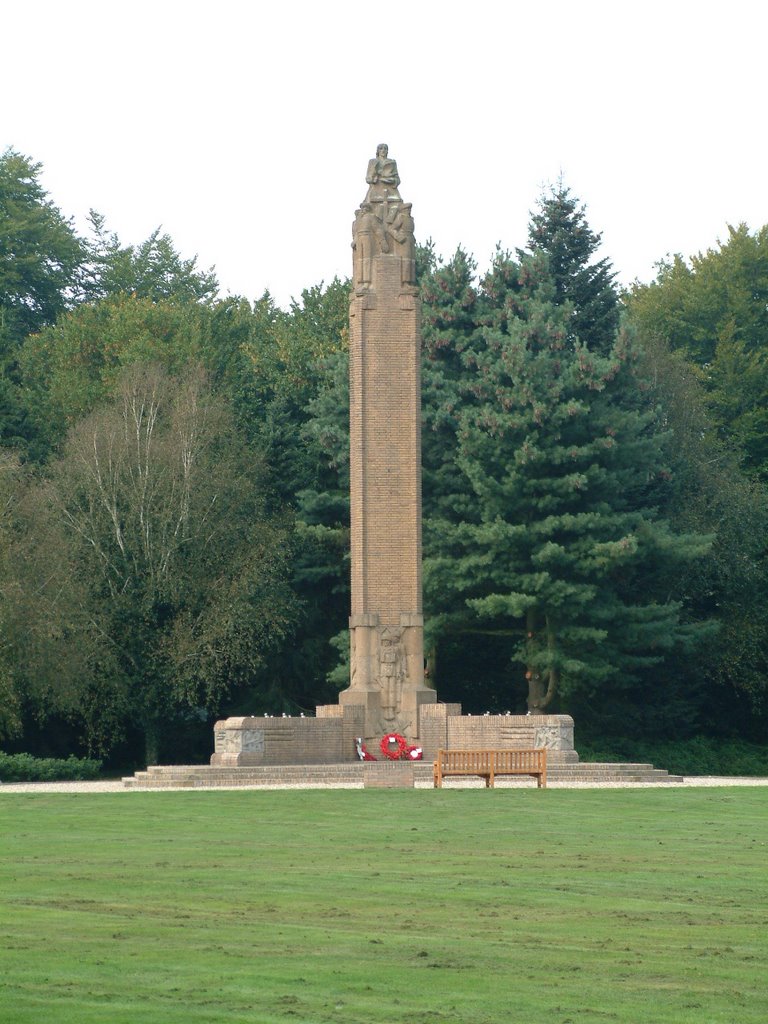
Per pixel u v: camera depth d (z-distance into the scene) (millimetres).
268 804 40062
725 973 18203
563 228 84000
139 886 24688
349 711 57844
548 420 70500
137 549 71562
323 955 18984
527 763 48250
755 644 77375
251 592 70750
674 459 78625
